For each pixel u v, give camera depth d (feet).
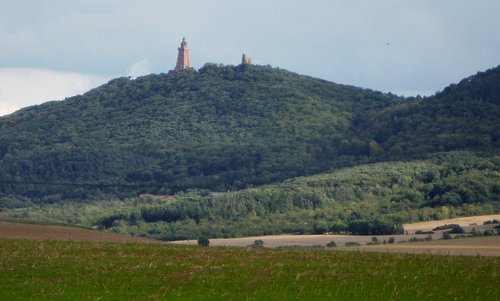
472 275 595.88
